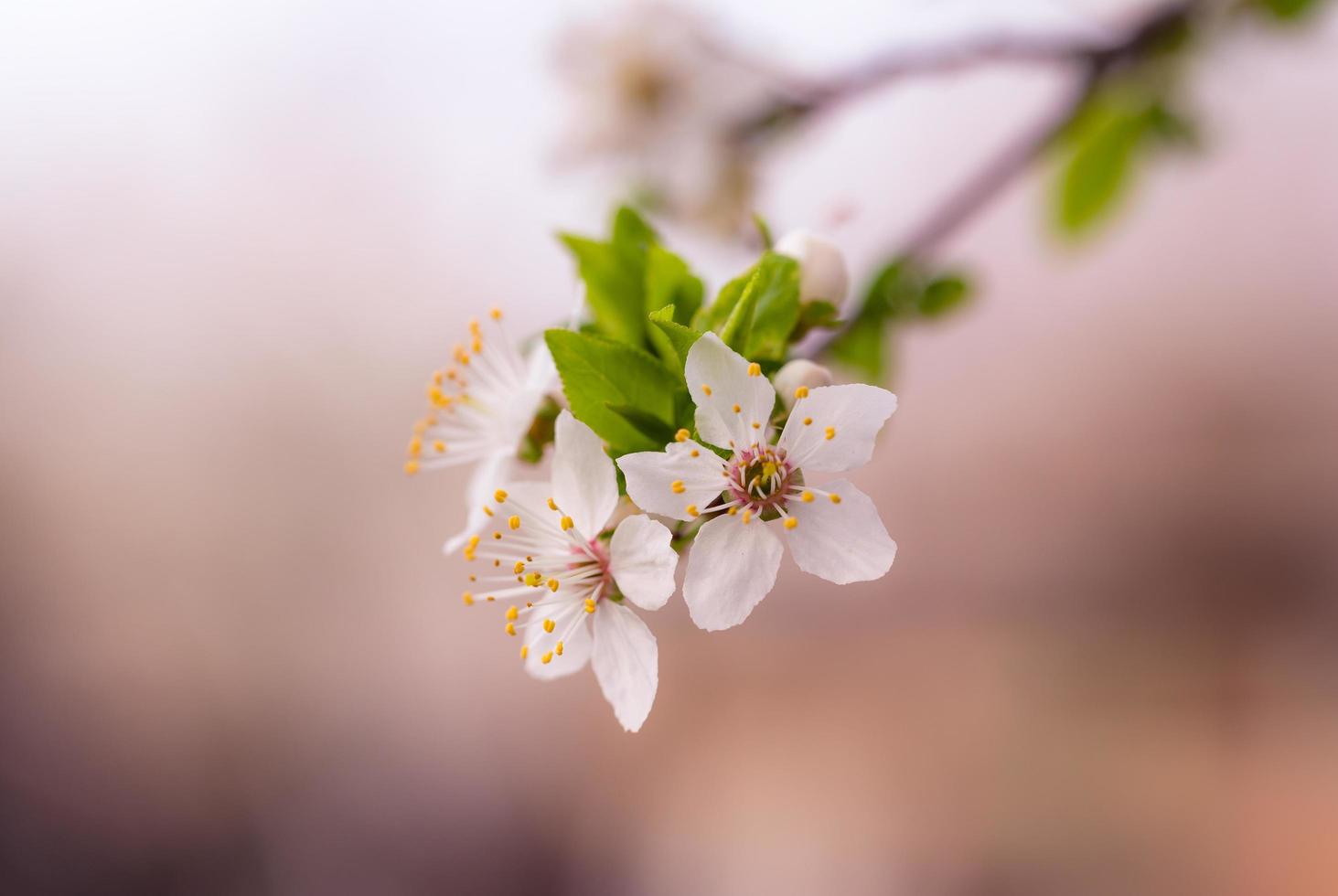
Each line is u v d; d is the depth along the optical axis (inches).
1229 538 22.6
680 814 25.0
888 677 24.5
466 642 27.0
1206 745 21.7
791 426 8.1
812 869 23.2
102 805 27.2
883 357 10.1
